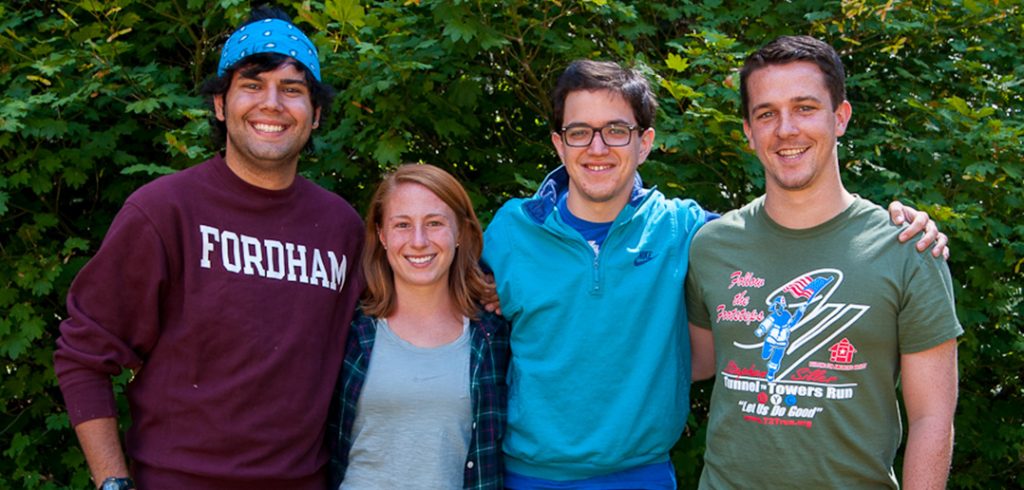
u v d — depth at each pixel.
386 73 3.55
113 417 2.39
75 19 4.14
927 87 4.20
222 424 2.30
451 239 2.57
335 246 2.56
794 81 2.24
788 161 2.26
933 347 2.15
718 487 2.32
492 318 2.66
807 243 2.27
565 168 2.73
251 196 2.43
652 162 3.72
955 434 4.31
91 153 3.90
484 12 3.68
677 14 4.09
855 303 2.18
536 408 2.51
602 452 2.46
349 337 2.58
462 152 4.33
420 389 2.48
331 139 3.86
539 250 2.62
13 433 4.29
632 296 2.52
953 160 3.81
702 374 2.69
